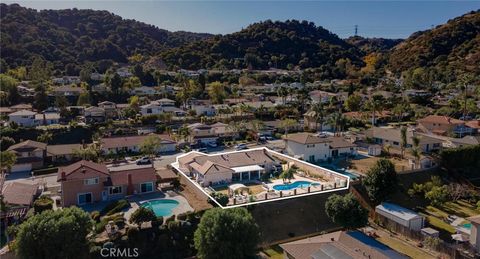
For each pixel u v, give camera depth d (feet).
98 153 302.04
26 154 285.02
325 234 176.65
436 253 162.61
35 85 497.87
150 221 169.89
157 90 553.23
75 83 568.41
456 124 367.04
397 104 483.10
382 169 208.64
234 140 366.84
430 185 229.04
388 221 192.75
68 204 204.54
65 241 134.10
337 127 389.80
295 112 464.24
